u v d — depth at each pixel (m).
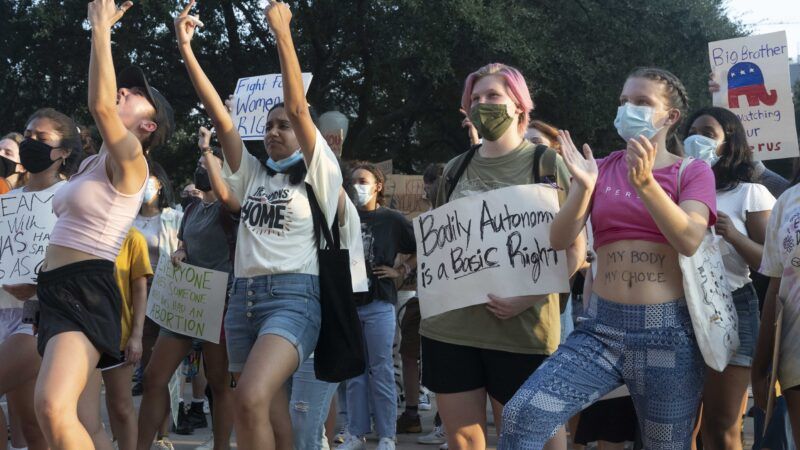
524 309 3.99
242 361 4.43
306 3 19.83
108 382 5.20
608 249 3.62
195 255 5.96
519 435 3.48
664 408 3.53
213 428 5.82
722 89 6.87
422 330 4.21
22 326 4.59
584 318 3.76
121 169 3.93
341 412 7.27
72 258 3.96
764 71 6.72
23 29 19.83
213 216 5.98
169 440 6.84
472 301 4.03
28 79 21.53
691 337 3.52
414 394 7.62
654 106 3.67
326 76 22.14
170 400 5.92
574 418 4.63
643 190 3.29
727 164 4.78
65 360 3.79
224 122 4.48
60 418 3.68
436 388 4.12
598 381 3.57
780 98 6.68
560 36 21.06
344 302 4.41
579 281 5.86
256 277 4.36
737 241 4.42
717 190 4.80
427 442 7.13
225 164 4.59
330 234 4.44
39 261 4.76
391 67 20.34
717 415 4.48
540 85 19.92
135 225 6.91
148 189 6.82
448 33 18.64
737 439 4.52
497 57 19.69
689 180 3.57
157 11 18.25
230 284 5.89
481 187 4.20
